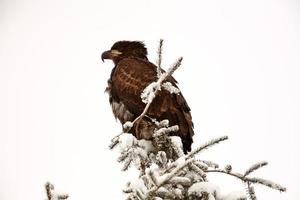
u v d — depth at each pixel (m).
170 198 8.20
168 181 7.78
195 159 8.55
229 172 8.70
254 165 8.52
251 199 8.55
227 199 8.41
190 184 8.70
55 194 6.91
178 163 8.10
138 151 10.05
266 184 8.48
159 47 9.34
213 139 8.10
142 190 7.86
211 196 8.38
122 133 10.11
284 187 8.44
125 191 7.92
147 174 7.64
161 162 9.66
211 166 9.12
